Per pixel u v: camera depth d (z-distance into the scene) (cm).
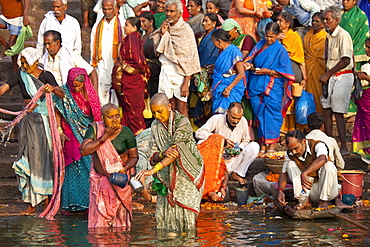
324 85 1238
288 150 966
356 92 1172
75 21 1309
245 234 812
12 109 1336
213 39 1202
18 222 905
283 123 1282
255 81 1203
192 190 840
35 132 971
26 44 1516
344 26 1312
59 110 973
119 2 1354
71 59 1112
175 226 847
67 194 970
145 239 782
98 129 853
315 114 1010
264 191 1076
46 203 995
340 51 1212
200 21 1330
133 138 876
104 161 855
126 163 874
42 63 1109
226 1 1502
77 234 816
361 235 805
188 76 1207
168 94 1222
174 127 829
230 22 1244
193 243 757
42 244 755
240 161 1097
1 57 1512
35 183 966
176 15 1203
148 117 1288
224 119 1104
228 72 1186
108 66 1277
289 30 1275
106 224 866
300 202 959
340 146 1269
